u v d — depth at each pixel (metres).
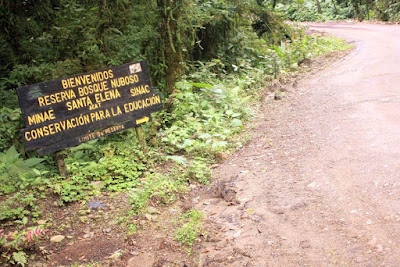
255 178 5.95
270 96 11.39
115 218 5.05
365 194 4.74
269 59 15.28
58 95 5.95
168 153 7.32
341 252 3.82
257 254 4.05
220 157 7.07
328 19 39.06
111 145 7.16
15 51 8.93
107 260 4.20
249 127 8.67
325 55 17.39
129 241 4.53
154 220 4.99
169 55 9.61
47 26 9.31
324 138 6.93
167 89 9.77
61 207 5.34
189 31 11.16
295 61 16.48
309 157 6.25
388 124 6.96
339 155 6.03
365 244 3.86
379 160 5.50
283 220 4.60
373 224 4.14
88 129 6.23
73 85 6.06
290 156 6.50
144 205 5.27
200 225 4.75
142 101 6.75
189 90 9.81
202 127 8.35
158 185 5.80
